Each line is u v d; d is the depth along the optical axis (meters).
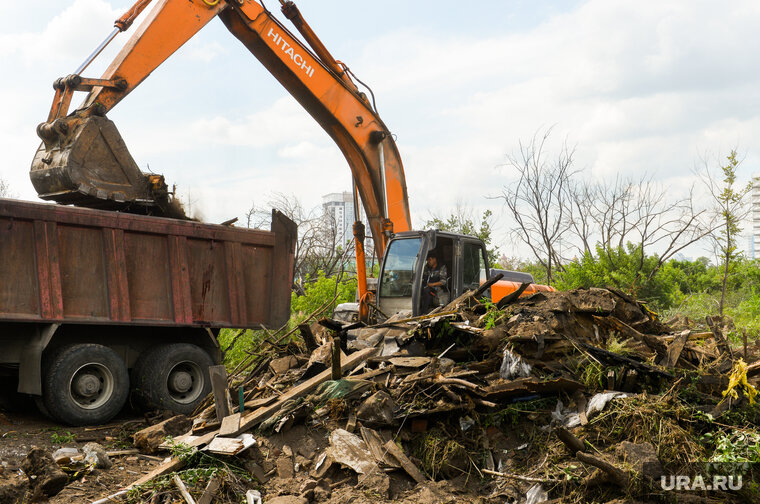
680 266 25.66
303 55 11.01
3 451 6.45
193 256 9.38
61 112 8.53
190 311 9.20
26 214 7.51
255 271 10.26
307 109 11.48
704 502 5.03
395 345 7.80
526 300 7.88
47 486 5.14
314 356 8.27
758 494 5.20
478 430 6.27
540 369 6.67
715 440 5.64
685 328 9.02
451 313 7.55
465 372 6.56
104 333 8.71
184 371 9.23
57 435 7.21
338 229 26.73
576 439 5.50
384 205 11.87
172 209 9.53
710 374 6.80
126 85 9.00
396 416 6.28
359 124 11.65
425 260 9.59
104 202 8.74
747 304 15.62
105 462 6.18
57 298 7.73
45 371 7.75
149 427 7.55
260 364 9.35
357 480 5.79
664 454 5.47
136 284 8.65
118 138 8.80
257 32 10.49
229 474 5.73
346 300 17.53
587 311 7.42
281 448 6.29
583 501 5.22
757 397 6.18
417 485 5.70
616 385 6.39
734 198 16.42
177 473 5.73
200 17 9.77
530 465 5.82
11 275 7.40
